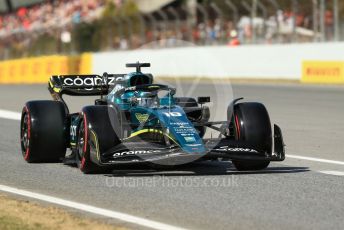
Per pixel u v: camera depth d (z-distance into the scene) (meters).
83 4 159.00
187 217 21.42
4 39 160.75
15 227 20.14
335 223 20.44
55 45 144.00
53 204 23.73
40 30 149.25
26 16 171.62
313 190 25.72
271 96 77.19
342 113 59.09
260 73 106.44
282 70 103.00
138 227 20.08
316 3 101.19
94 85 34.69
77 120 30.67
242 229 19.88
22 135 34.22
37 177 29.38
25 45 153.25
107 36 137.25
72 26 141.12
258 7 118.44
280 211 22.12
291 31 108.38
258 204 23.20
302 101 70.62
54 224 20.42
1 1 189.12
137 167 31.17
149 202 23.72
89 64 128.00
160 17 140.00
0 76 142.50
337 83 94.06
